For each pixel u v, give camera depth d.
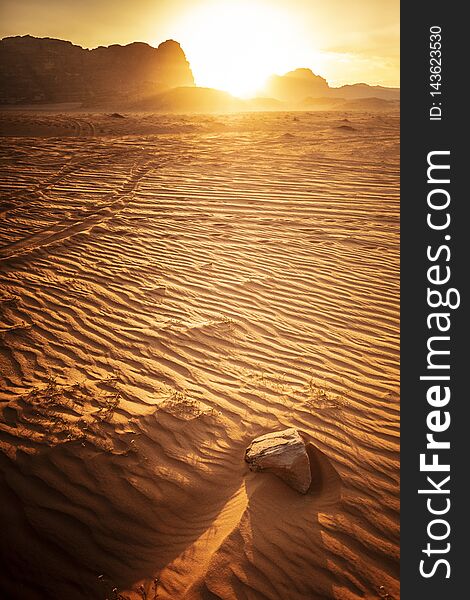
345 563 2.73
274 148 21.48
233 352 4.98
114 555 2.85
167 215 10.42
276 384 4.41
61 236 8.68
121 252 7.95
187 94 103.38
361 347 5.12
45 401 3.97
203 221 10.02
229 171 15.81
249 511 3.00
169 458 3.51
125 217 10.16
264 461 3.26
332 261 7.71
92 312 5.73
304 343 5.20
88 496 3.17
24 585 2.65
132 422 3.81
